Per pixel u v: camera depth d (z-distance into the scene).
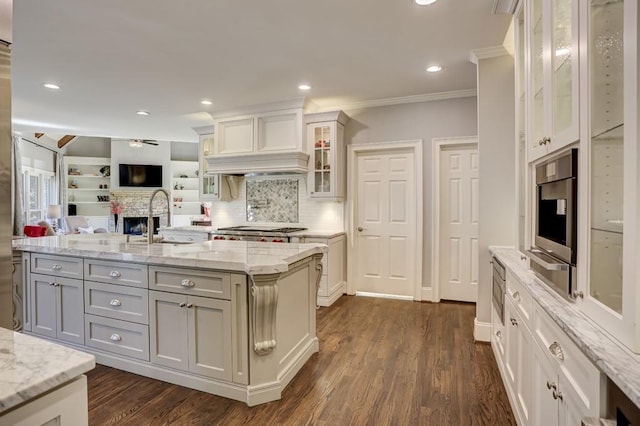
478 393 2.29
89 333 2.71
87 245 2.90
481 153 3.10
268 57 3.17
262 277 2.10
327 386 2.40
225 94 4.21
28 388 0.70
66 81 3.76
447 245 4.39
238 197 5.49
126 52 3.05
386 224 4.64
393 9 2.40
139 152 10.77
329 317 3.83
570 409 1.15
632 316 0.92
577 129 1.28
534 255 1.63
